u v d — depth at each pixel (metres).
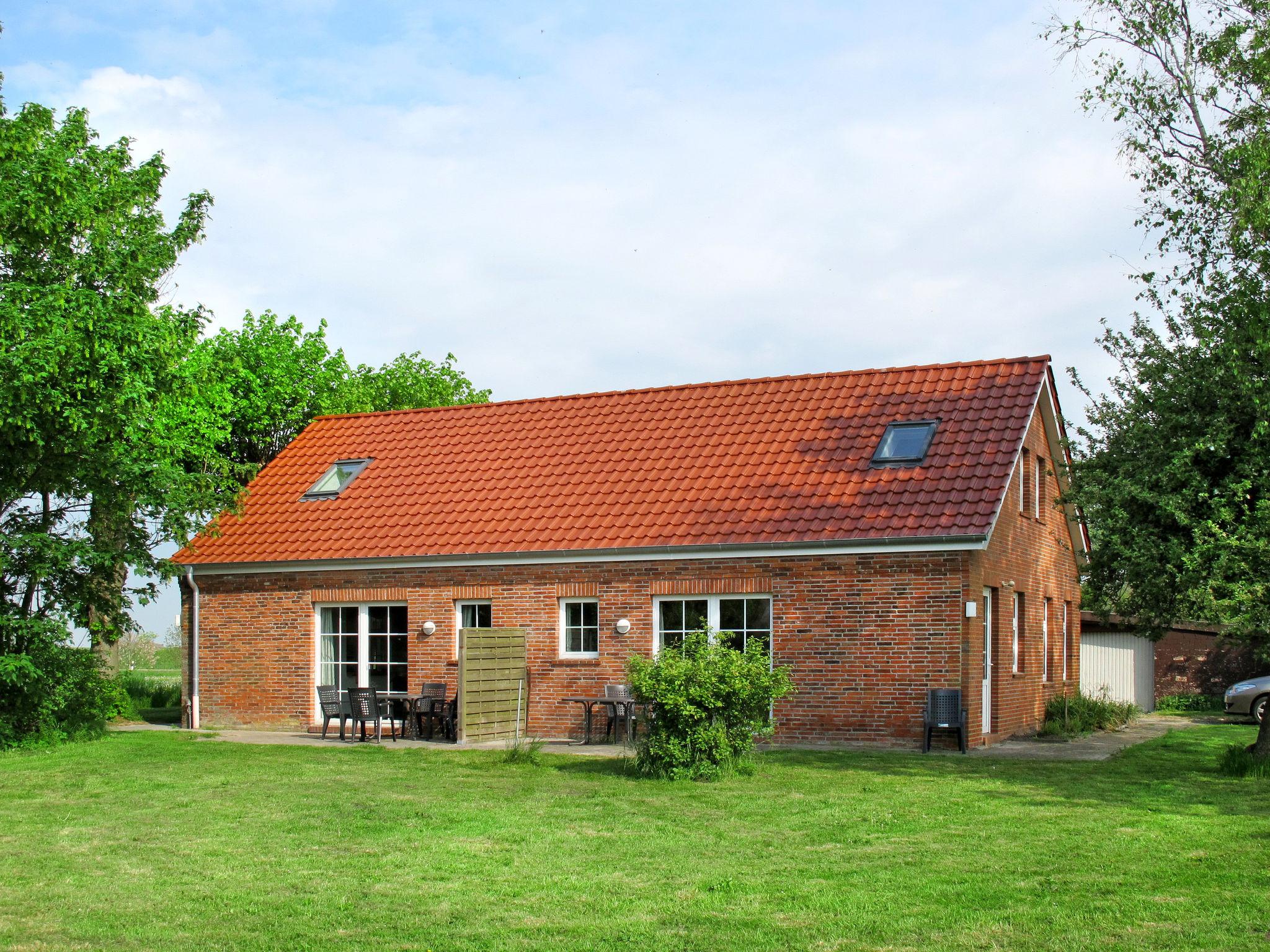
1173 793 13.44
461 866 9.95
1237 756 15.20
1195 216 18.52
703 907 8.55
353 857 10.33
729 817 12.08
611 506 20.84
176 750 18.77
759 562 18.95
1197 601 15.30
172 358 19.48
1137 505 16.08
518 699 20.36
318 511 23.59
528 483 22.36
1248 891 8.78
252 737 21.16
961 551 17.70
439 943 7.75
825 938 7.75
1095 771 15.34
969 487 18.33
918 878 9.34
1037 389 20.23
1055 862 9.84
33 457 18.75
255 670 22.95
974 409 20.19
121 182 20.28
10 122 18.98
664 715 15.07
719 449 21.45
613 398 24.45
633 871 9.72
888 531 17.98
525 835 11.20
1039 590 22.34
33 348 17.44
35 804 13.32
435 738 20.42
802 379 22.84
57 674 19.94
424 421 25.86
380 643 22.11
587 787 14.19
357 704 20.08
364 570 22.03
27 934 8.01
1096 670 30.28
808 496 19.36
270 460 33.78
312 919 8.34
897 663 17.97
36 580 19.70
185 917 8.41
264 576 22.97
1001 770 15.40
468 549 20.94
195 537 23.83
